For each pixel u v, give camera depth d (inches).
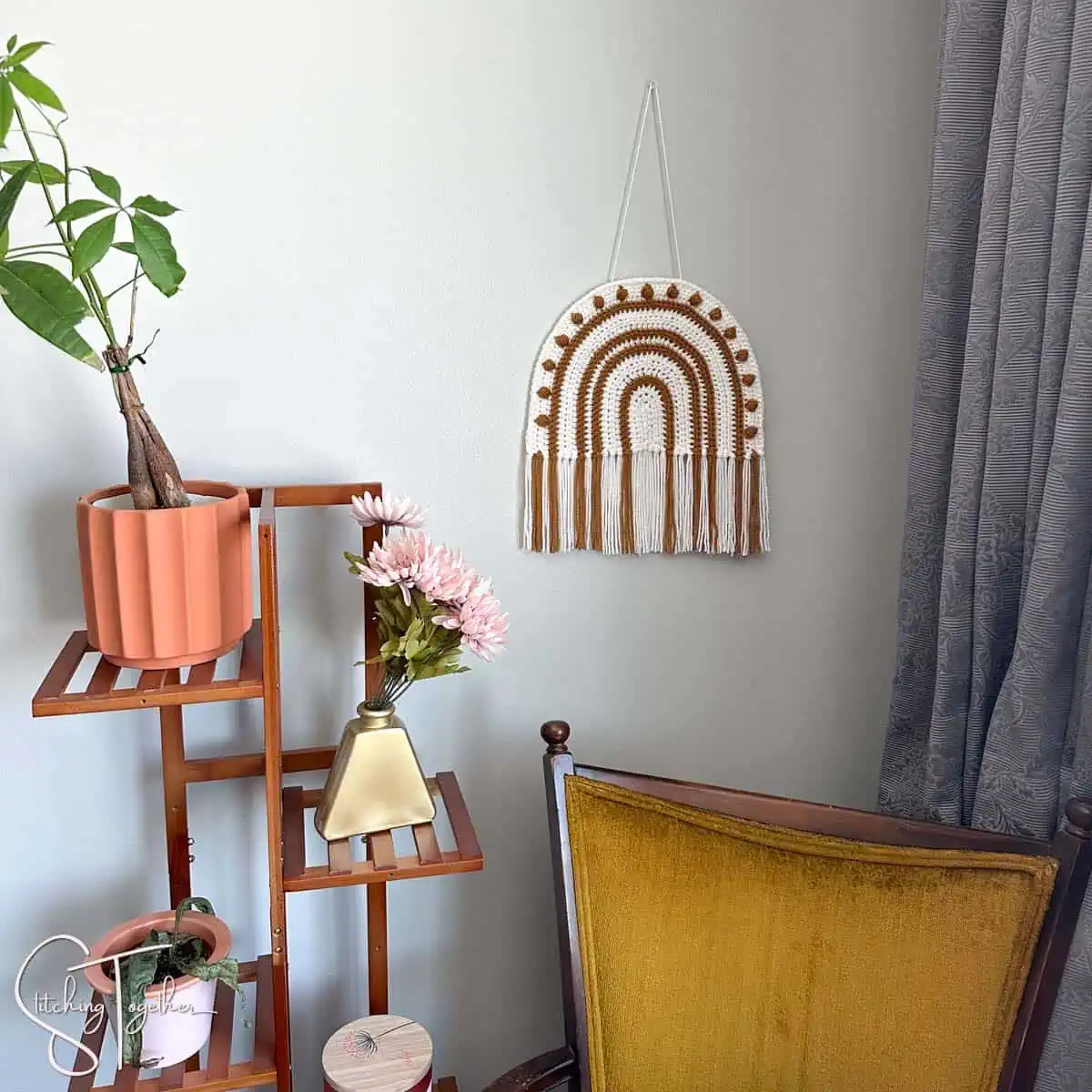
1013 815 48.2
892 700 58.5
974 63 50.4
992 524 48.9
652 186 55.7
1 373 50.0
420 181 52.7
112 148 49.1
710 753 63.2
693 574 60.6
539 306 55.5
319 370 53.4
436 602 46.9
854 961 46.1
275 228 51.5
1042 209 45.6
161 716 51.1
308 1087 61.0
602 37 53.6
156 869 56.6
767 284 58.4
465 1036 63.1
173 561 42.1
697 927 47.9
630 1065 48.0
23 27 47.3
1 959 55.4
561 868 49.7
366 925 59.9
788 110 56.8
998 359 47.7
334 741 57.6
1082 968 45.4
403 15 51.0
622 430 57.3
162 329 51.2
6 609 52.2
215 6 48.9
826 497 61.6
